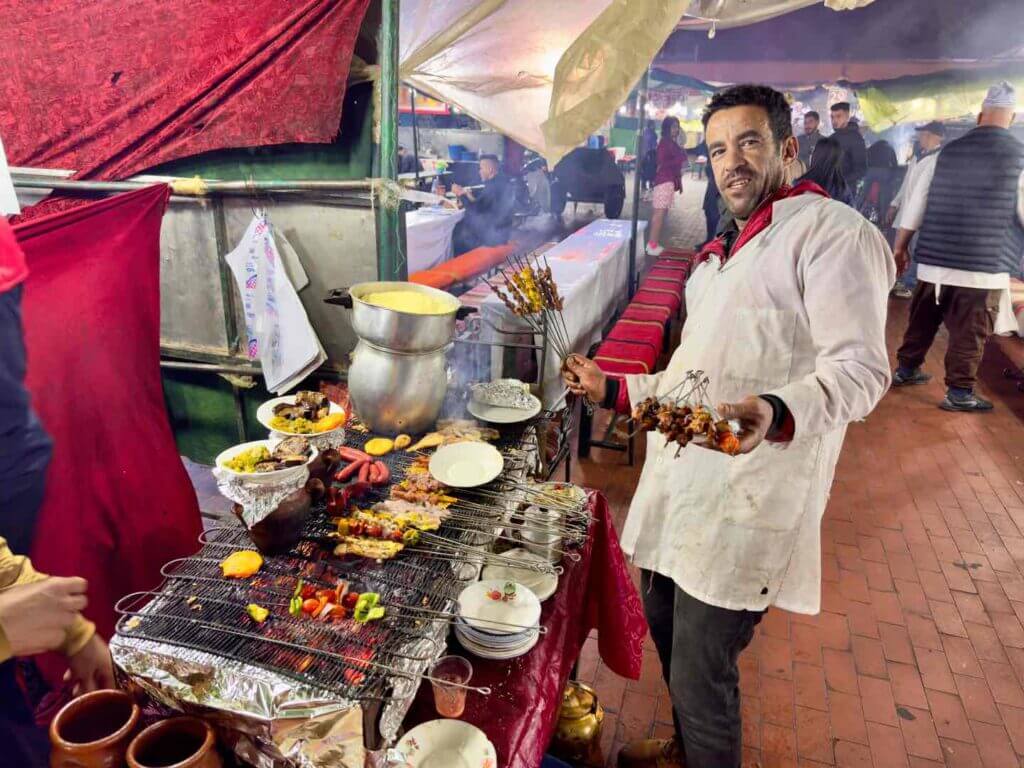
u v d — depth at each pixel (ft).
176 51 10.11
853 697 9.85
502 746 5.75
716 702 7.02
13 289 6.68
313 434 8.18
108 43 10.34
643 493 7.41
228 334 11.68
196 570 6.11
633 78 11.09
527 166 38.65
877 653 10.68
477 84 16.44
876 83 33.88
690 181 76.74
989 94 17.54
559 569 6.56
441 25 13.34
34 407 6.98
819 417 5.27
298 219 10.55
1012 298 23.89
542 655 6.69
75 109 10.86
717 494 6.57
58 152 11.25
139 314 8.22
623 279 25.52
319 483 6.75
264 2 9.41
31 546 7.15
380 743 4.89
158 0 9.87
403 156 30.86
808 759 8.85
